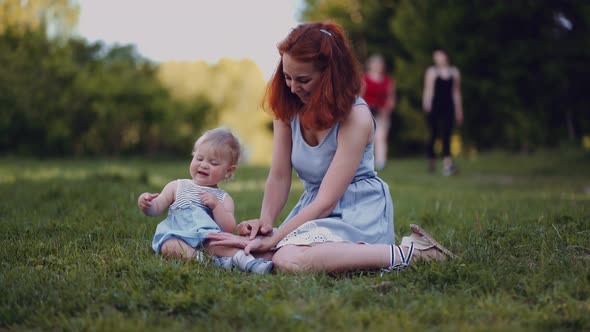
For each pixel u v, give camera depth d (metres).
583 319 2.28
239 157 3.60
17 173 9.34
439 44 17.48
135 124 17.16
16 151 15.74
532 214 4.65
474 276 2.79
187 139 17.62
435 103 12.16
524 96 16.00
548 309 2.42
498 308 2.40
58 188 6.02
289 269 2.95
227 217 3.46
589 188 8.43
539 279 2.72
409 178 10.76
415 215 4.92
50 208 4.97
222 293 2.55
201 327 2.24
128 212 4.75
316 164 3.28
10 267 3.04
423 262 2.97
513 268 2.96
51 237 3.83
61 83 15.93
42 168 11.30
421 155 21.75
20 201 5.39
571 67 14.70
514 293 2.62
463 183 9.74
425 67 18.28
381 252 2.97
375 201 3.28
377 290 2.70
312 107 3.09
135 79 17.23
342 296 2.53
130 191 6.26
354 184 3.30
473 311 2.39
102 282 2.75
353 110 3.19
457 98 12.12
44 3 15.60
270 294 2.54
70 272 2.89
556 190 7.99
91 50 17.33
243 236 3.26
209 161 3.49
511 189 8.32
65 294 2.57
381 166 13.14
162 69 18.30
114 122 16.62
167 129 17.33
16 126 15.44
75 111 16.12
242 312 2.33
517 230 3.76
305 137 3.34
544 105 15.47
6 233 3.91
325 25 3.17
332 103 3.08
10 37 15.23
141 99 16.84
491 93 16.14
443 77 12.06
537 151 15.93
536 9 15.13
